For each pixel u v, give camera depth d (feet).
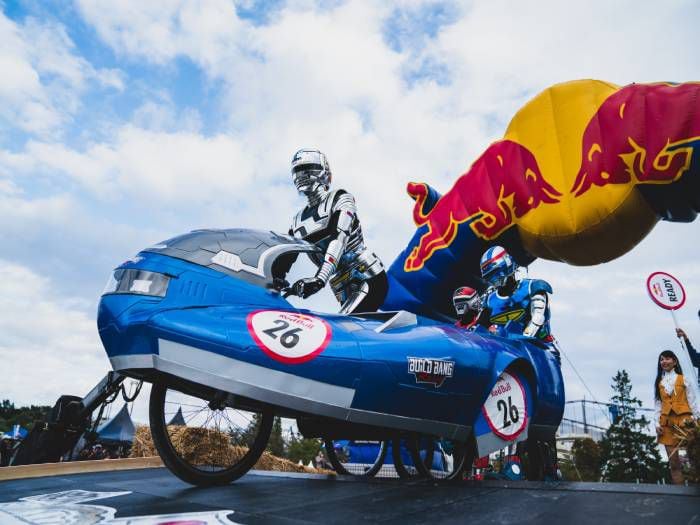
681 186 12.92
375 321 13.52
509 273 20.80
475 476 20.08
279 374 10.71
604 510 7.35
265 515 8.02
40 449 17.53
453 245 17.39
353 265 16.20
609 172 13.96
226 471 11.89
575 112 14.92
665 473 71.92
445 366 13.25
